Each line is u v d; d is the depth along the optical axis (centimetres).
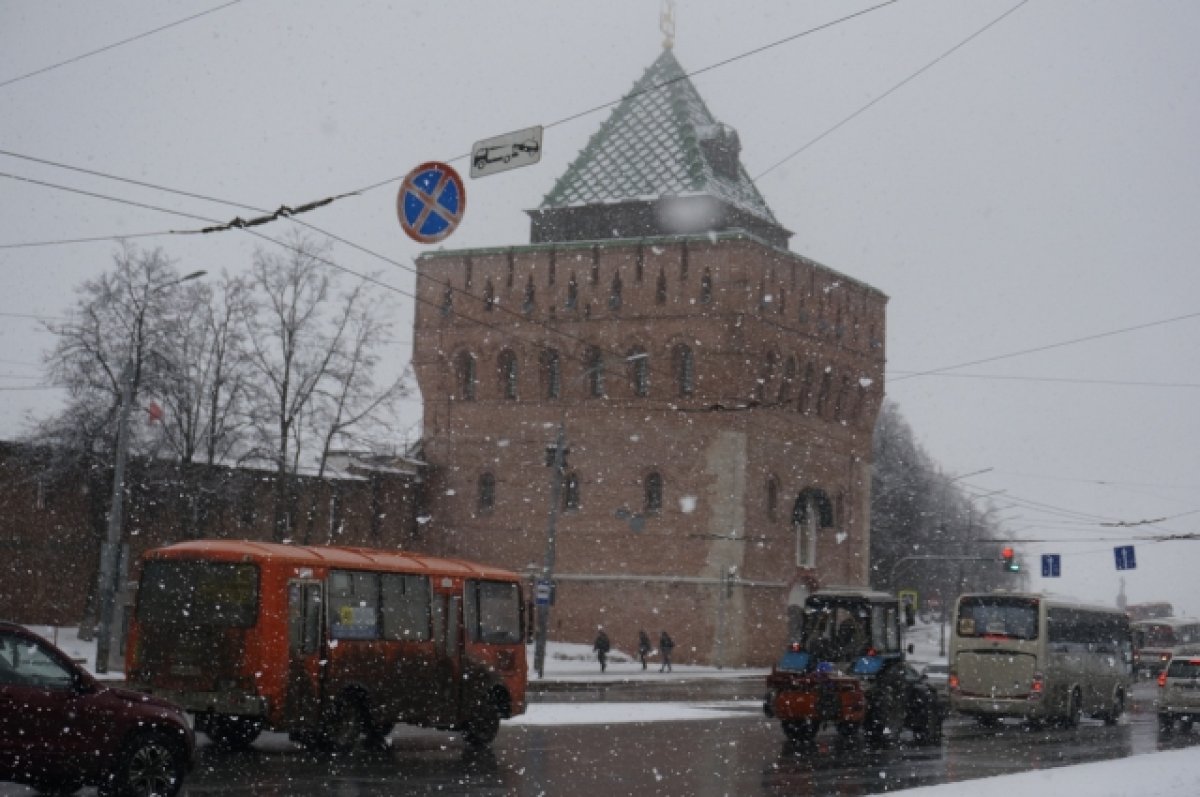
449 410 7200
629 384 6838
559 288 7000
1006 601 3950
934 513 11262
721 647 6562
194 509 5528
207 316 5738
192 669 2289
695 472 6688
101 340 5275
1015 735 3641
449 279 7250
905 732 3603
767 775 2333
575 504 6919
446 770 2192
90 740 1597
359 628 2425
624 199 7031
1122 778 2120
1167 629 8350
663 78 7506
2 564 5516
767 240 7312
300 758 2298
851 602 3300
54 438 5284
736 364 6638
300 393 5941
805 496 7100
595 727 3145
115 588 4072
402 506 7094
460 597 2628
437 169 2128
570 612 6844
